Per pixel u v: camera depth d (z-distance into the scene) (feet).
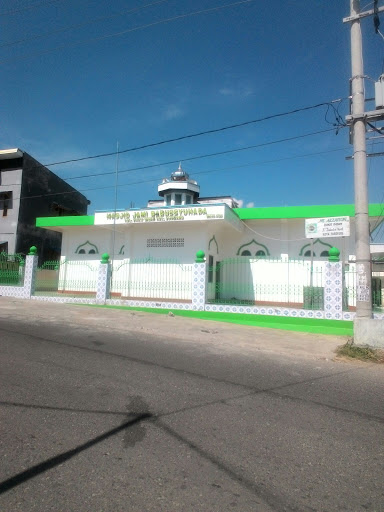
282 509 7.92
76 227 63.52
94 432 11.27
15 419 11.93
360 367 21.68
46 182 88.28
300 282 53.01
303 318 36.45
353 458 10.41
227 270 56.70
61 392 14.61
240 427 12.18
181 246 53.01
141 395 14.74
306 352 24.98
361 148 26.76
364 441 11.55
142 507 7.77
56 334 26.55
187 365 19.93
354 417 13.56
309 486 8.89
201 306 40.93
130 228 55.77
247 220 56.03
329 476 9.40
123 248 60.70
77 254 64.13
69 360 19.52
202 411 13.41
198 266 41.70
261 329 33.83
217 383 16.93
